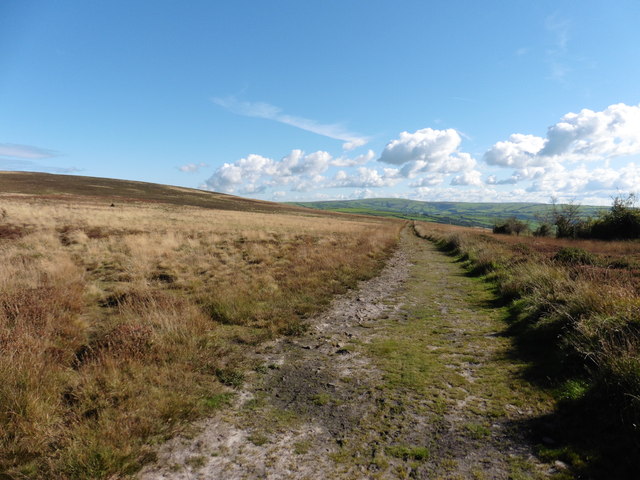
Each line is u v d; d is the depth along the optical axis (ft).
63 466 9.87
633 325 16.05
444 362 18.52
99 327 21.74
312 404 14.48
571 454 10.71
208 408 13.75
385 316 27.61
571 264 37.50
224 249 56.49
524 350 19.56
